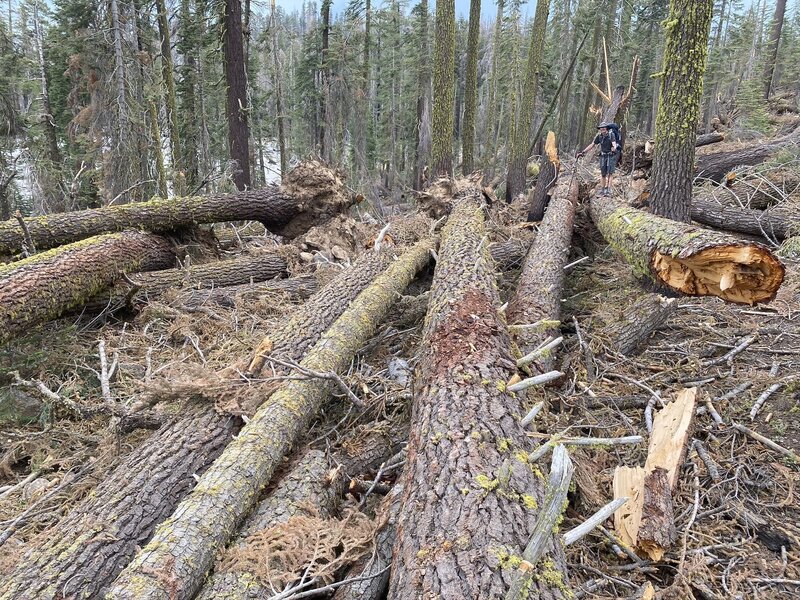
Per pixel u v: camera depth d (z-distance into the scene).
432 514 2.19
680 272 4.19
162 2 13.05
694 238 3.87
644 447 3.45
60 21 12.39
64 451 3.72
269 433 2.99
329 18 21.20
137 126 11.88
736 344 4.61
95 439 3.74
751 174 9.20
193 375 3.79
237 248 8.55
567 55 25.47
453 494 2.25
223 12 11.61
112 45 11.30
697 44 5.63
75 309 5.55
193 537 2.31
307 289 6.53
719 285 3.88
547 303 5.00
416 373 3.71
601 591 2.50
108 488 2.84
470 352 3.40
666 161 6.01
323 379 3.60
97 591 2.35
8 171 14.04
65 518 2.78
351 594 2.32
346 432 3.67
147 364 4.58
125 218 6.59
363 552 2.51
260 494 2.92
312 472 3.02
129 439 3.61
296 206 7.95
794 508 2.96
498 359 3.37
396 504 2.71
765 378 4.06
